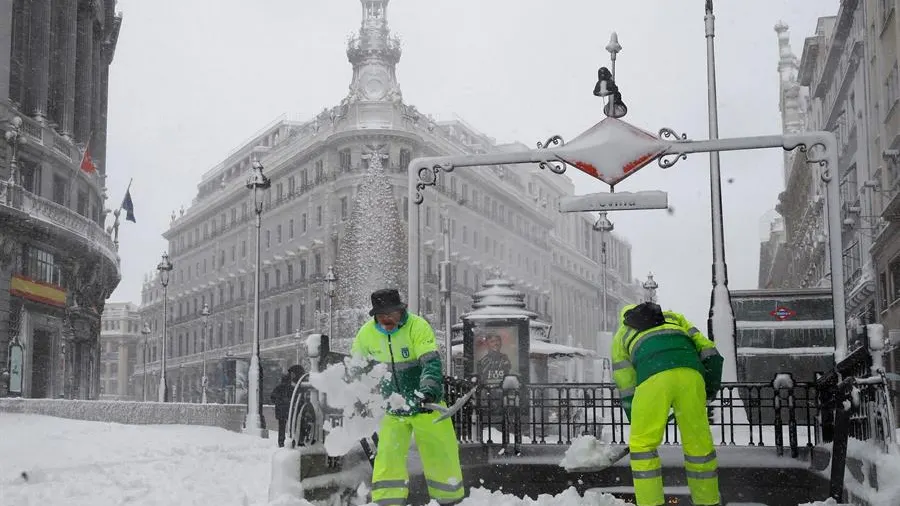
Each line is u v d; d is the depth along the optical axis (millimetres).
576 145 10594
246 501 6969
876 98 36281
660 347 6195
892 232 32625
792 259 75438
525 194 100625
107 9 52219
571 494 6910
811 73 57438
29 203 36562
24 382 36469
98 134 50000
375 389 6035
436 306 75750
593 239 129875
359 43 76438
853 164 42625
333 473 6641
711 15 13867
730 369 12664
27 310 37000
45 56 40500
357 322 45438
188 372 102375
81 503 7844
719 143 10273
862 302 41562
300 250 78875
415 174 10977
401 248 46688
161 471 11281
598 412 18422
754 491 7695
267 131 96188
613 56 10742
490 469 8484
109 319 160000
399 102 75688
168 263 43906
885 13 34344
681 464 8062
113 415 26422
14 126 36000
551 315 105562
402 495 5961
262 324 85375
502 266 91062
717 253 12961
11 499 8023
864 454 6117
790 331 16766
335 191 75250
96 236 42906
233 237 94188
